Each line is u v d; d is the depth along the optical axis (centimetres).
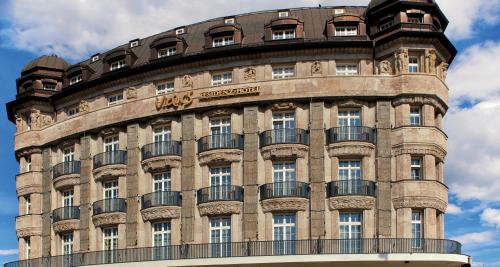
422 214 4278
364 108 4450
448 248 4222
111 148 4978
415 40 4475
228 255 4322
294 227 4341
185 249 4409
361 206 4266
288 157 4422
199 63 4750
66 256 4816
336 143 4369
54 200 5175
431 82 4416
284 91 4494
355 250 4188
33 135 5362
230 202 4406
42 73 5503
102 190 4922
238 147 4512
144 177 4744
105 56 5178
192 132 4631
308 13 5050
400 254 4100
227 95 4572
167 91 4891
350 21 4672
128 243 4650
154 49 4953
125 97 4994
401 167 4309
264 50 4603
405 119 4372
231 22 5131
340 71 4616
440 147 4406
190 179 4566
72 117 5147
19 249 5272
